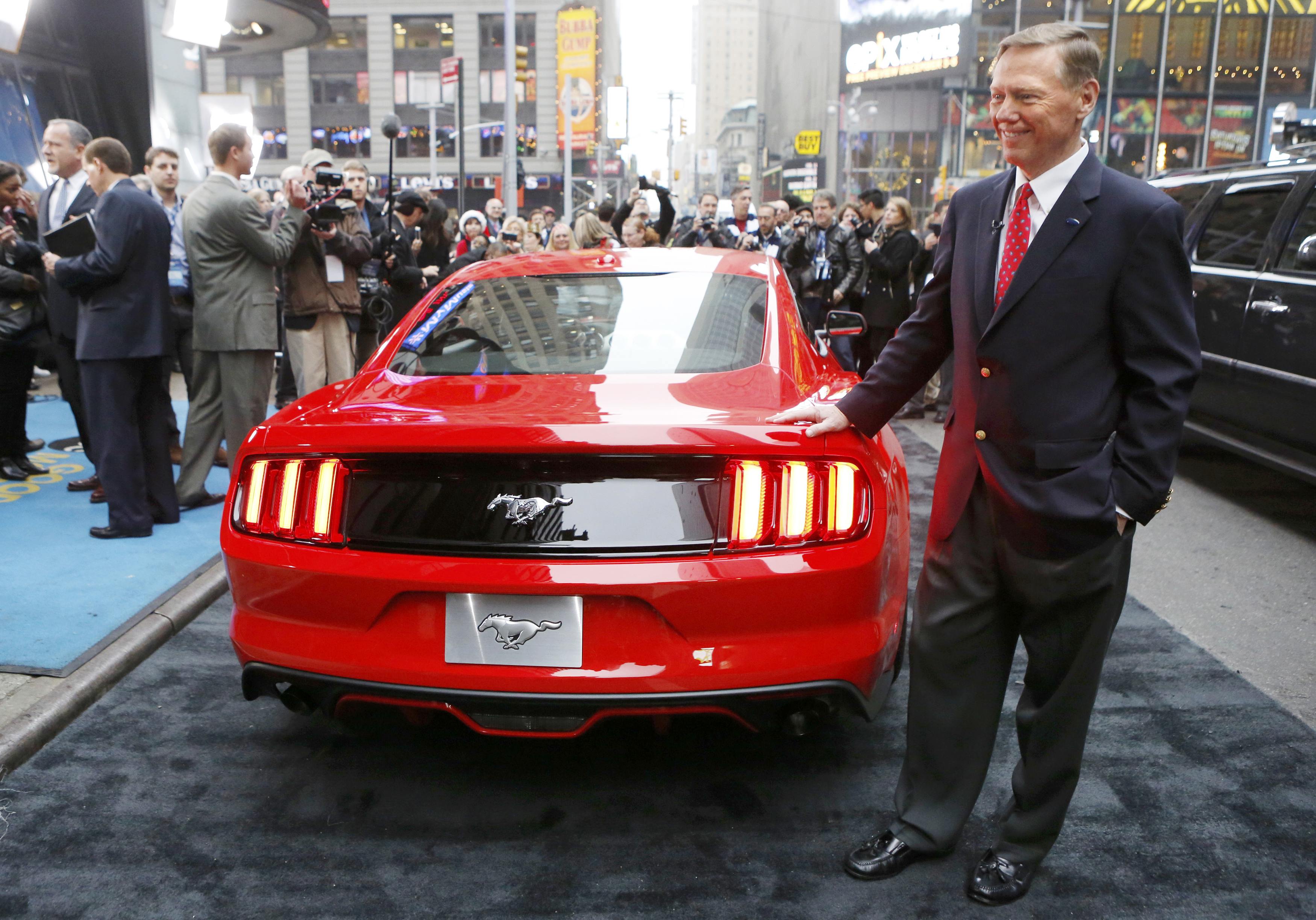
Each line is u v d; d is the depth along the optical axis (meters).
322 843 2.42
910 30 57.66
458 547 2.25
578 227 7.64
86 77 11.62
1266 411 5.16
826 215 9.31
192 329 6.25
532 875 2.29
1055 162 1.93
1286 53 52.06
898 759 2.82
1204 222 6.10
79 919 2.13
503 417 2.30
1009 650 2.23
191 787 2.68
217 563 4.35
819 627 2.28
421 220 8.14
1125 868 2.30
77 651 3.39
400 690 2.29
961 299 2.07
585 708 2.23
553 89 50.91
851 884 2.25
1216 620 3.92
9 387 5.63
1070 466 1.95
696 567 2.20
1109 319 1.93
